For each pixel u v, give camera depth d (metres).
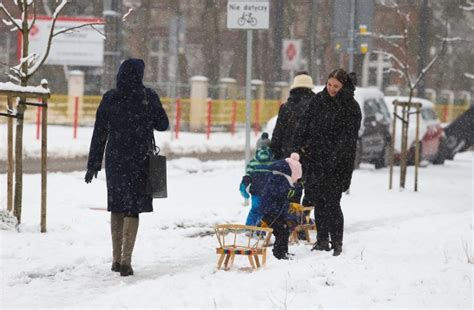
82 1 110.75
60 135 72.00
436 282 21.80
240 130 94.44
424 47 104.50
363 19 57.12
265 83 111.69
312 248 27.23
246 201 37.00
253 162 28.16
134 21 116.06
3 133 69.69
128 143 22.78
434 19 113.12
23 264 23.58
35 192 37.78
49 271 22.98
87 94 97.75
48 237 27.25
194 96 90.62
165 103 89.62
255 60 119.25
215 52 117.69
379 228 32.38
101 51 85.00
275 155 29.59
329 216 26.64
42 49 83.75
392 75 113.38
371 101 58.38
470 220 34.38
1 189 38.16
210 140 78.50
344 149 26.64
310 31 118.81
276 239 25.31
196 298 19.62
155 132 83.75
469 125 73.38
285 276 21.97
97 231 28.89
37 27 83.88
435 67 122.62
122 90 22.89
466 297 20.23
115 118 22.83
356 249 27.38
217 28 117.50
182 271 23.50
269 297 19.72
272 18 117.19
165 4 117.50
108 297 19.98
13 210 28.83
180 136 81.06
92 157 23.14
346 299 19.75
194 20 119.00
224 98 98.44
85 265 23.97
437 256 25.98
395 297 20.09
